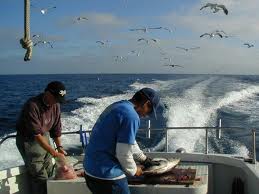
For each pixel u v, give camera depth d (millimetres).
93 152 3271
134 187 3648
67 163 4078
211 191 4715
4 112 29297
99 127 3258
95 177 3256
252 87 41656
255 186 3928
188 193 3582
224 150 14352
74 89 47156
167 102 25734
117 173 3244
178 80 51938
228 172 4676
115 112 3182
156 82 48750
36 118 4160
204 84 42531
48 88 4207
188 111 22859
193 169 4152
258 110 25828
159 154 4918
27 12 2787
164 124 18281
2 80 93750
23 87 59719
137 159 3797
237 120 22281
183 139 15312
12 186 4262
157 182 3699
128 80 69812
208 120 21797
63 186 3930
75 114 23562
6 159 12227
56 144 4586
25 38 2793
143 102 3301
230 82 47531
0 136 19891
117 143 3164
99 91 42562
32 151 4219
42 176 4250
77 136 15367
